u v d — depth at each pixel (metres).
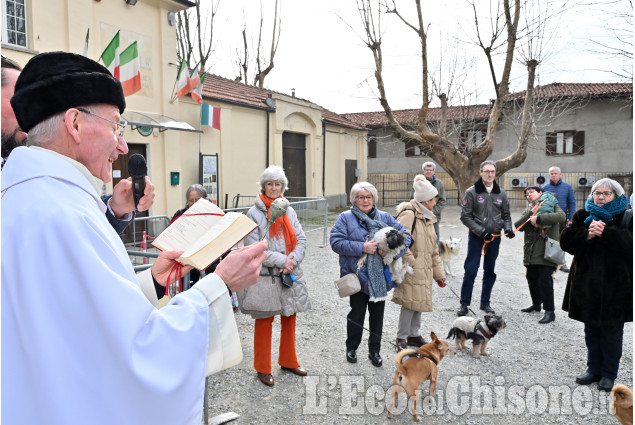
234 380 3.82
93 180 1.10
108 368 0.87
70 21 8.05
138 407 0.89
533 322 5.29
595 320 3.57
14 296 0.86
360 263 3.93
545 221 5.06
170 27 10.29
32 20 7.50
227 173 12.77
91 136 1.08
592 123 20.52
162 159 10.22
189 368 0.97
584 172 20.72
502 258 9.05
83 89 1.06
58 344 0.85
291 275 3.68
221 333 1.11
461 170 16.17
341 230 3.99
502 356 4.36
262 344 3.71
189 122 11.21
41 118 1.05
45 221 0.88
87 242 0.90
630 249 3.34
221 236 1.35
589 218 3.56
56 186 0.95
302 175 17.27
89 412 0.86
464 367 4.12
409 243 3.98
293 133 16.62
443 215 17.38
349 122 21.44
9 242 0.88
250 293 3.59
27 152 0.98
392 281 4.04
